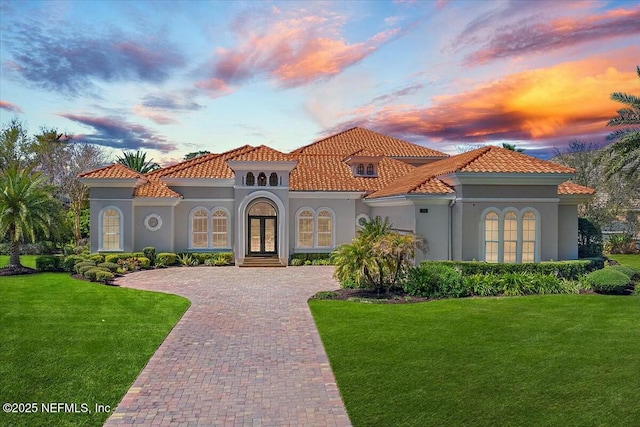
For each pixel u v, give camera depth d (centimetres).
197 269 2825
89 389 952
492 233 2178
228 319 1534
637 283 2044
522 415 823
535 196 2194
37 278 2412
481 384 953
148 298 1872
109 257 2730
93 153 5094
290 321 1501
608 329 1345
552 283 1908
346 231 3161
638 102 2383
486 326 1380
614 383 954
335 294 1908
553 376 992
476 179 2152
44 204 2714
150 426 796
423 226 2252
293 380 1001
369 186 3203
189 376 1025
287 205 3011
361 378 994
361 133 4209
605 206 4766
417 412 836
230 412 849
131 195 2911
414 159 3750
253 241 3259
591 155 4891
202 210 3123
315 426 795
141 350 1199
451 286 1830
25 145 4966
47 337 1305
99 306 1711
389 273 1864
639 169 2962
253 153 3014
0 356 1143
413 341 1240
